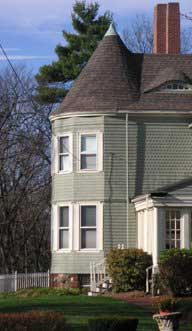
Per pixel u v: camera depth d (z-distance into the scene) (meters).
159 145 45.88
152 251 41.34
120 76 46.78
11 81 67.75
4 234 63.34
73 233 45.53
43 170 66.38
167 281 38.62
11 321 23.62
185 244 41.44
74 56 69.69
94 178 45.47
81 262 45.19
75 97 46.69
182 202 41.31
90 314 31.05
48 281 46.75
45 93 68.19
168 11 50.81
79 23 71.00
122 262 41.16
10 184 63.88
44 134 66.62
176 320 24.23
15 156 64.25
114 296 39.53
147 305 34.28
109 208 45.22
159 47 50.78
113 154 45.47
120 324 22.73
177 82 46.75
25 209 66.44
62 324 24.23
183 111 45.91
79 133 45.88
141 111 45.62
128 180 45.44
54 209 46.88
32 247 68.81
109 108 45.41
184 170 45.91
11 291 46.72
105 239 45.00
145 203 42.41
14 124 63.91
